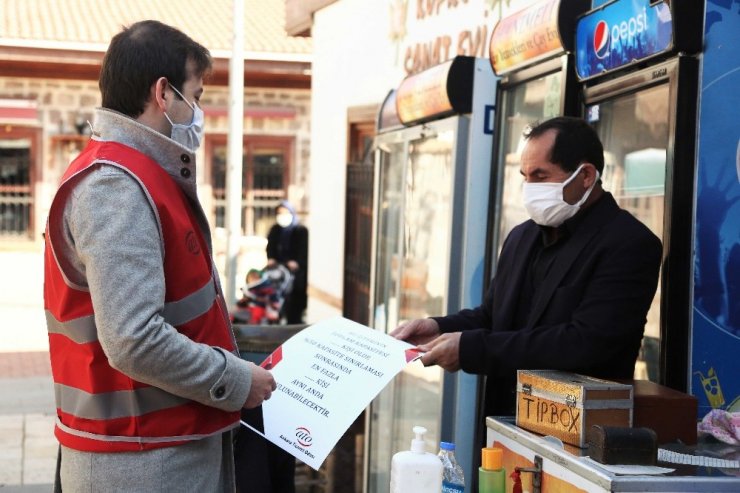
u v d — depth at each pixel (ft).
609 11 10.77
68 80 64.75
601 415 7.57
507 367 9.05
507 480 8.25
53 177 65.67
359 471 18.51
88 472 6.98
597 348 8.81
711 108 9.73
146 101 7.27
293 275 32.60
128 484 6.93
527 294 9.95
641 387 8.38
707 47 9.66
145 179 6.92
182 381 6.76
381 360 8.21
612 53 10.73
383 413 16.42
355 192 23.04
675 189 9.71
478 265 13.43
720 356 9.84
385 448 16.22
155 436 6.97
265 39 63.26
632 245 9.03
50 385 30.17
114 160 6.88
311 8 29.12
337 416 7.75
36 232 66.18
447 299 13.50
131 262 6.65
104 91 7.36
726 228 9.85
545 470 7.59
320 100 28.78
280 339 16.39
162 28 7.44
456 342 9.15
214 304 7.42
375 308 17.21
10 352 36.40
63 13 64.85
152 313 6.64
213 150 66.49
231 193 34.09
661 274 9.94
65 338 7.13
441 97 13.52
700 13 9.57
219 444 7.46
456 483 8.20
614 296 8.91
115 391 6.97
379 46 23.34
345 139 26.17
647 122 10.80
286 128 66.74
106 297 6.58
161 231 6.96
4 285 55.98
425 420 14.52
